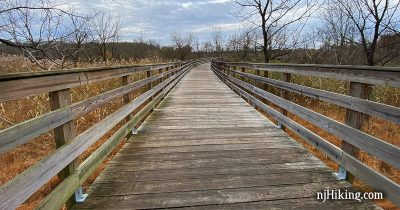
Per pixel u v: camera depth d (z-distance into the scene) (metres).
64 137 1.96
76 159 2.16
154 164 2.97
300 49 12.70
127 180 2.59
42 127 1.64
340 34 10.88
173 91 9.24
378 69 1.97
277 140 3.81
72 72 2.04
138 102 4.23
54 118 1.79
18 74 1.41
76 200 2.21
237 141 3.77
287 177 2.63
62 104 1.94
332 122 2.65
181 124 4.71
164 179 2.61
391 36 8.13
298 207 2.13
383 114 1.95
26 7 3.79
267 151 3.36
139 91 8.09
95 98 2.49
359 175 2.27
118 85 7.86
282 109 4.27
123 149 3.45
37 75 1.59
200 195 2.31
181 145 3.60
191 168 2.86
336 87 7.48
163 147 3.52
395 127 5.27
